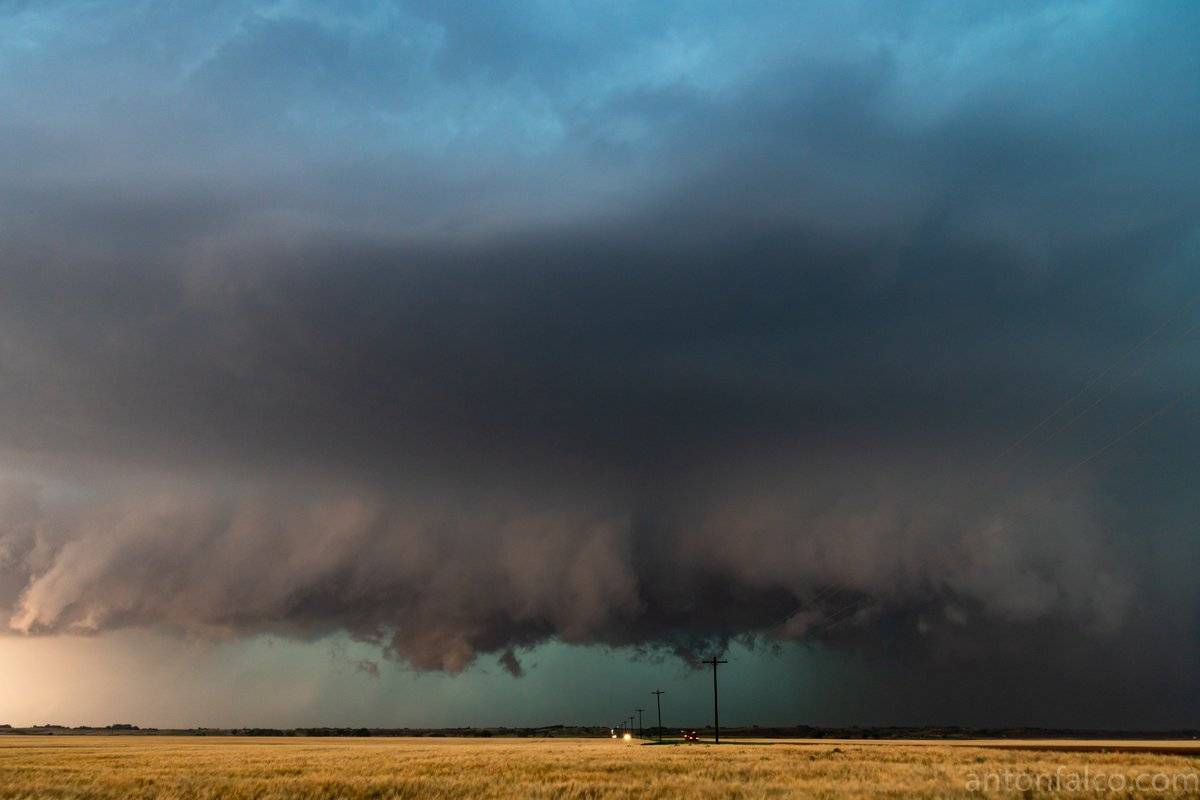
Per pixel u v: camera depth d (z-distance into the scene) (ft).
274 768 176.24
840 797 109.19
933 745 320.91
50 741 481.87
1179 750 255.29
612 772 156.35
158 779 149.07
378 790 125.80
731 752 232.73
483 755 227.40
